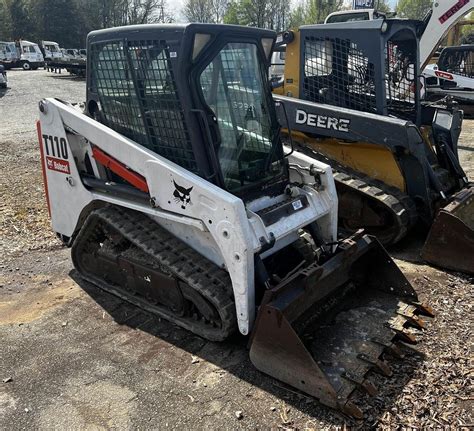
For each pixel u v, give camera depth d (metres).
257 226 3.29
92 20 55.59
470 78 13.61
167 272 3.73
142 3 55.88
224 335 3.43
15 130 12.47
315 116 5.52
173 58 3.23
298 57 5.80
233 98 3.56
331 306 3.70
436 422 2.78
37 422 2.90
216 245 3.56
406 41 5.89
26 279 4.70
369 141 5.20
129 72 3.62
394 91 6.01
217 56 3.41
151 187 3.57
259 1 45.03
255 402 3.00
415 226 5.59
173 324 3.86
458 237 4.61
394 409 2.87
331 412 2.89
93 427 2.86
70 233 4.65
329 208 3.97
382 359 3.27
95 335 3.76
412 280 4.54
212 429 2.81
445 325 3.71
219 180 3.38
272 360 3.10
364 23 5.27
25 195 7.25
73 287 4.52
